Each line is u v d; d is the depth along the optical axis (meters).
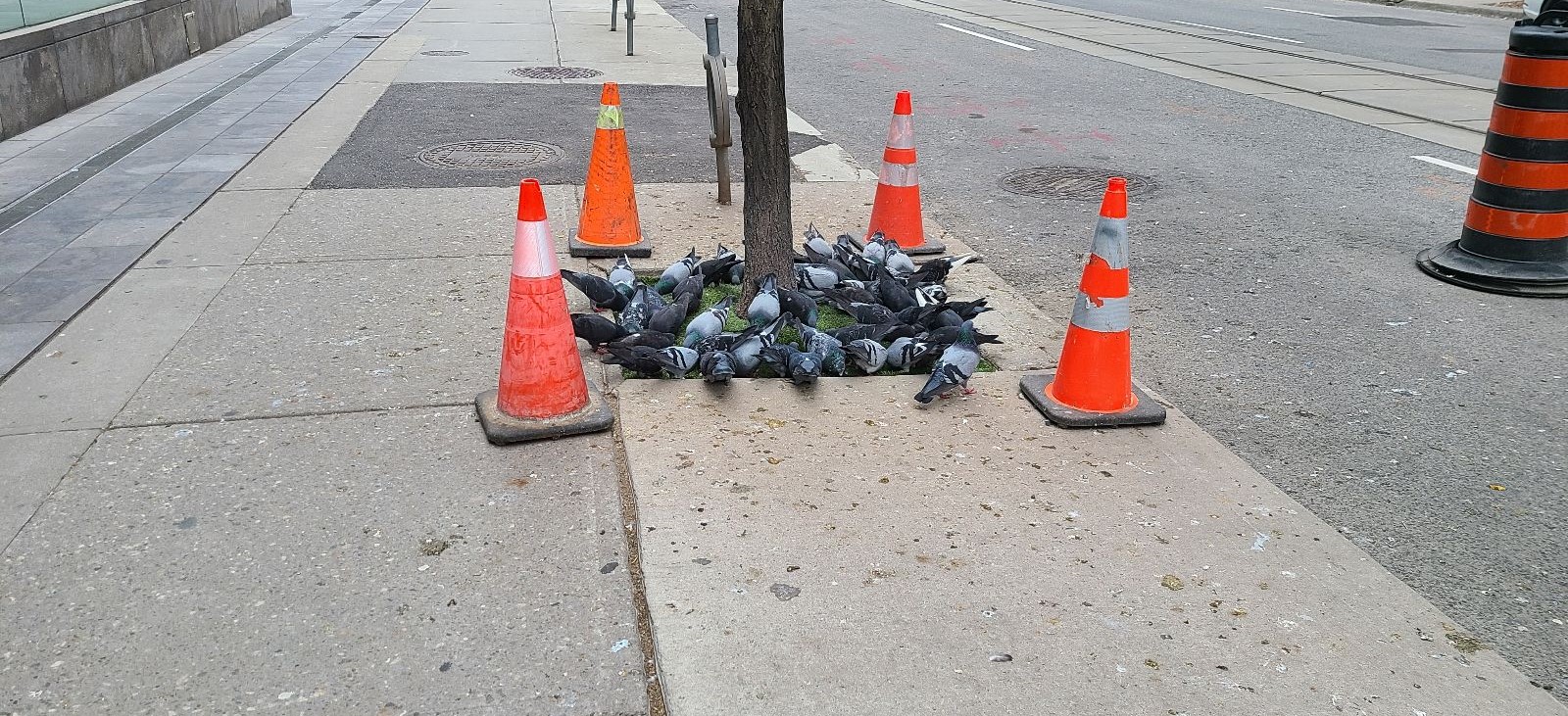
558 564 3.10
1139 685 2.68
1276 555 3.27
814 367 4.22
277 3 17.39
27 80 8.94
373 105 10.19
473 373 4.34
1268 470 3.88
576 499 3.44
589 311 5.12
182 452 3.66
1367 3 24.09
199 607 2.88
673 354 4.30
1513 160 5.73
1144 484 3.66
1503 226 5.84
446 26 16.89
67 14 9.93
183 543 3.15
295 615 2.85
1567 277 5.79
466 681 2.63
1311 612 3.00
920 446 3.86
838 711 2.56
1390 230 7.00
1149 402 4.21
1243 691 2.67
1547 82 5.55
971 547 3.25
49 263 5.54
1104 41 16.45
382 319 4.88
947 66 14.05
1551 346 5.13
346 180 7.34
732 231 6.48
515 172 7.71
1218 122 10.38
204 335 4.66
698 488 3.53
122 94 10.62
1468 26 19.20
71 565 3.04
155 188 7.05
